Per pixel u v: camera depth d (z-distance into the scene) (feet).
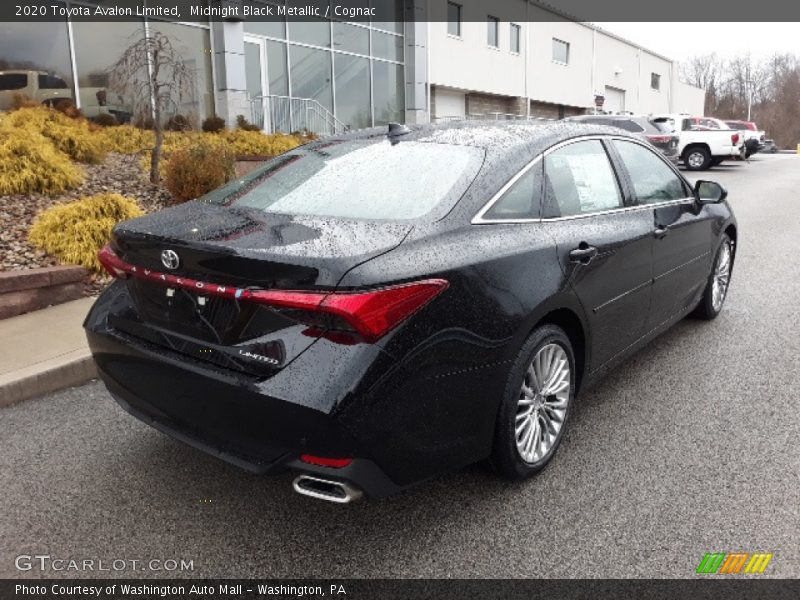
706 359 15.33
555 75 105.50
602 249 10.90
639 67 135.33
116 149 36.60
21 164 25.70
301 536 8.95
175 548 8.70
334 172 10.52
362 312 7.34
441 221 8.84
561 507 9.52
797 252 27.84
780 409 12.69
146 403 9.12
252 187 10.91
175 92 45.52
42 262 19.74
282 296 7.49
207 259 7.96
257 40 54.54
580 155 11.64
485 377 8.71
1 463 10.76
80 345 15.02
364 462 7.59
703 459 10.83
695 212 15.07
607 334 11.56
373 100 68.69
